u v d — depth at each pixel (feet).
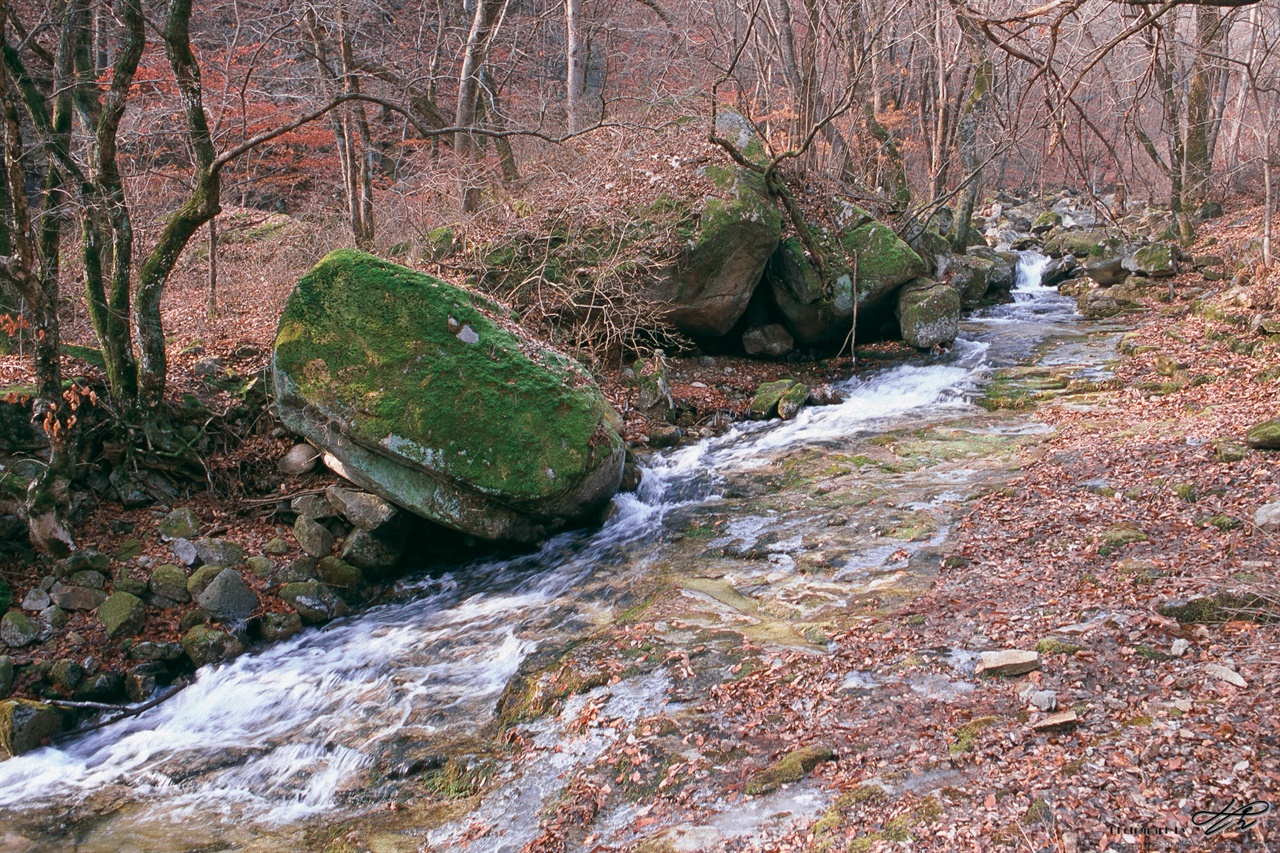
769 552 29.76
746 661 22.47
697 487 36.99
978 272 66.69
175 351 38.68
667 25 67.56
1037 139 79.30
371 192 54.90
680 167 50.14
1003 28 23.40
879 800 16.30
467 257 47.03
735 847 16.01
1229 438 31.42
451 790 20.17
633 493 37.22
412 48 65.72
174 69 32.40
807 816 16.46
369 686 25.75
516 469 31.42
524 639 26.63
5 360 34.99
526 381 32.27
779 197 51.67
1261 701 16.80
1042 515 28.63
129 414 32.91
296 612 30.37
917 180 92.07
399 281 31.99
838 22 65.26
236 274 54.03
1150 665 19.08
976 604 23.59
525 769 20.12
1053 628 21.42
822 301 51.31
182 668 28.22
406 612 30.76
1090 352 50.57
